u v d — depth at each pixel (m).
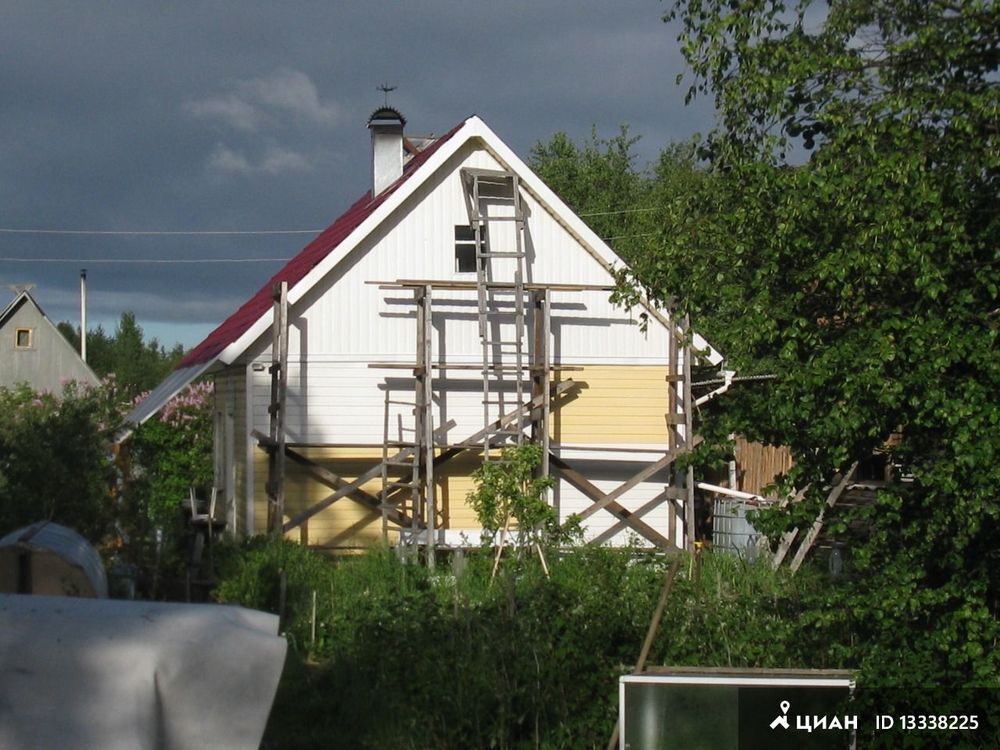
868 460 11.42
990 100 10.05
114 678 7.57
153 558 18.17
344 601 16.86
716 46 11.52
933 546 10.73
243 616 8.39
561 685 11.98
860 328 10.56
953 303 10.25
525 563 19.59
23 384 35.44
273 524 22.77
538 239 24.70
